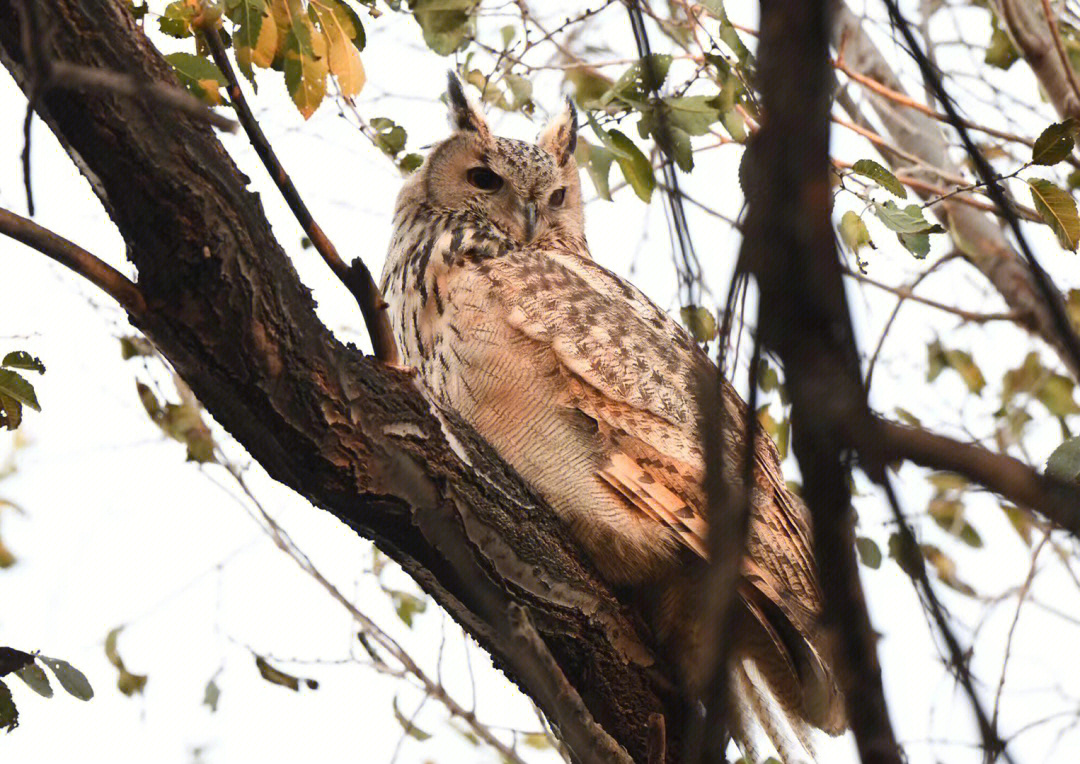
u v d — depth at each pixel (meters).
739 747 8.48
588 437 8.63
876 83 11.27
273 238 5.65
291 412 5.88
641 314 9.31
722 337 2.81
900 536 2.73
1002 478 2.66
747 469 2.85
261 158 5.70
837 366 2.62
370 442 6.10
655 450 8.58
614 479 8.49
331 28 7.29
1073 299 9.13
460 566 6.62
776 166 2.61
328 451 6.01
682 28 8.72
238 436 6.00
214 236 5.41
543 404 8.77
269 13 7.10
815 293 2.60
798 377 2.62
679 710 7.52
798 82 2.60
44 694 6.29
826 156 2.60
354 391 6.03
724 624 2.88
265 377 5.75
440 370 9.20
